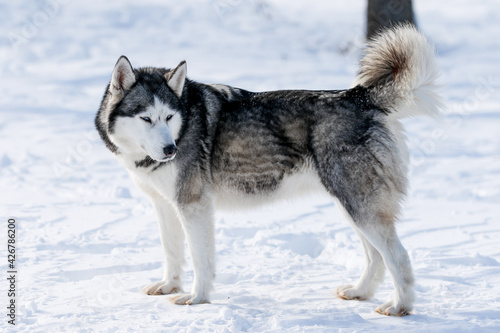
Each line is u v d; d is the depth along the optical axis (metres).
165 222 15.05
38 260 16.47
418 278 15.66
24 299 13.54
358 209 13.62
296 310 13.30
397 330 11.82
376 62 14.10
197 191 14.36
